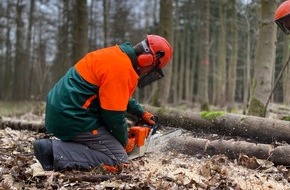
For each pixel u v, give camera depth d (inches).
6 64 1189.7
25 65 1217.4
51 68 1188.5
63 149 141.7
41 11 1063.6
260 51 242.5
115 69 136.6
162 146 173.2
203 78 577.6
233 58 631.2
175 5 978.1
